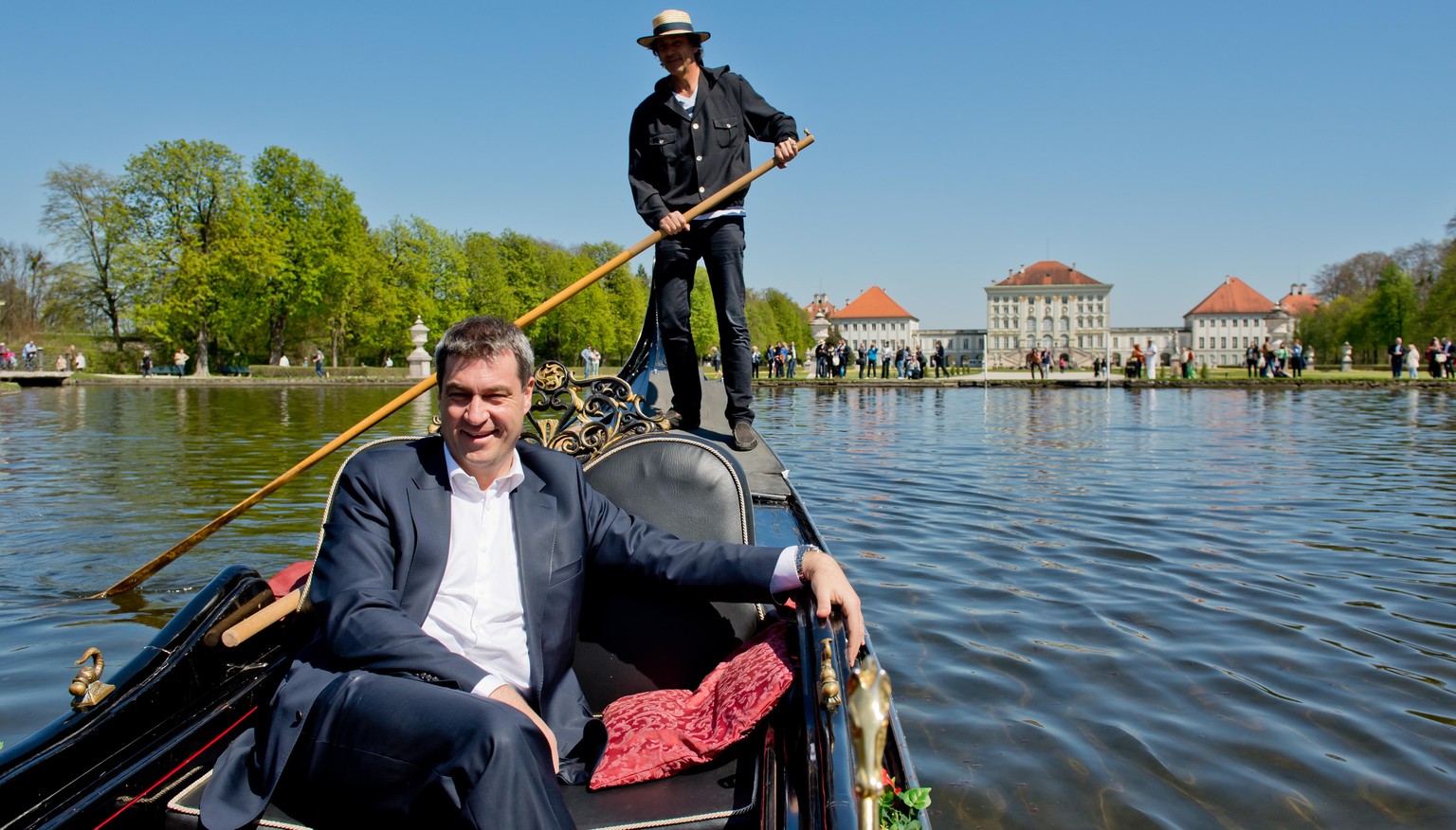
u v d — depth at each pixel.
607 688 2.44
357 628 2.08
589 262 70.62
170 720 2.12
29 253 55.22
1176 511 7.79
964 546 6.46
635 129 4.33
